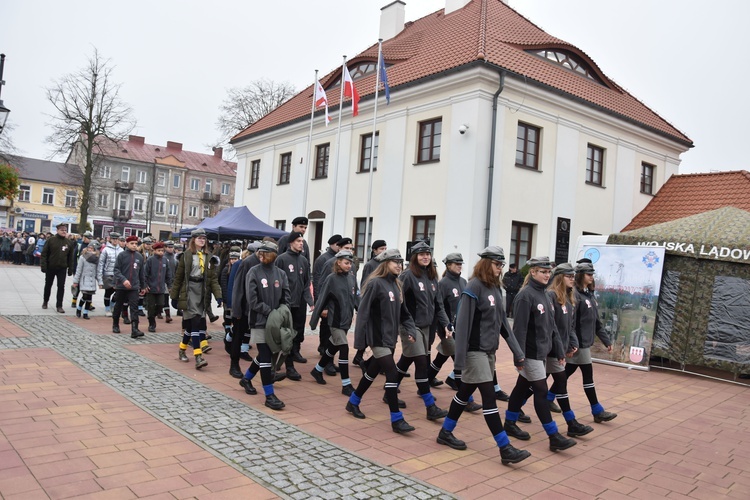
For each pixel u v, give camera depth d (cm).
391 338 548
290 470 421
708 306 960
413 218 1719
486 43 1669
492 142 1557
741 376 930
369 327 552
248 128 2733
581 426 557
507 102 1608
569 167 1786
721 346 934
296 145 2302
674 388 841
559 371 554
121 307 978
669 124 2239
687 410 704
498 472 451
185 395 611
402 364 613
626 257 1040
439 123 1681
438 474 437
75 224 5634
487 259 496
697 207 1873
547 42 1844
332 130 2081
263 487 387
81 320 1103
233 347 716
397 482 414
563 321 580
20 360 722
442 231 1600
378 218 1822
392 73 1905
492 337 483
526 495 408
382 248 823
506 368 905
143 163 6100
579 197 1822
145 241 1225
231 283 880
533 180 1683
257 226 1520
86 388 608
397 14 2388
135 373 693
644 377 920
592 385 623
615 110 1898
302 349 983
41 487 365
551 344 535
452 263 711
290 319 604
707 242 970
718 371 987
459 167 1567
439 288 685
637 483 445
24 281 2022
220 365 782
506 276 1530
